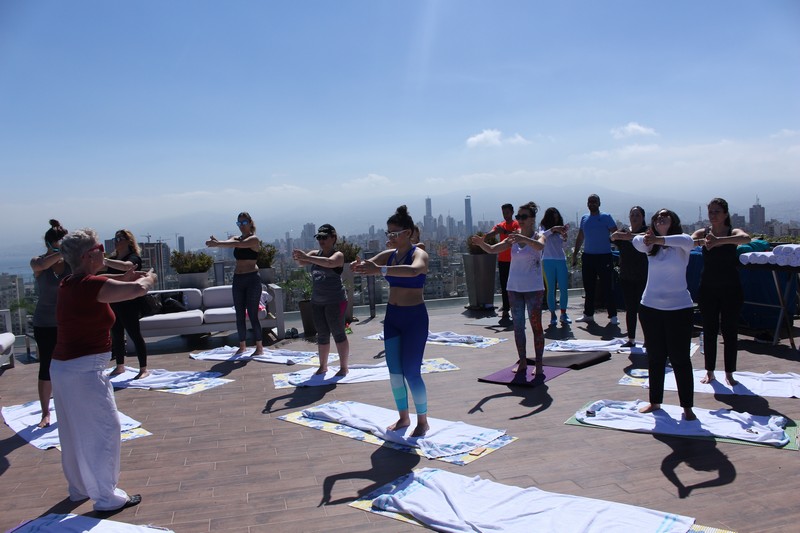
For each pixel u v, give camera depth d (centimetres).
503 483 357
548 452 404
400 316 443
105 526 319
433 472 370
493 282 1099
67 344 338
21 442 475
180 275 1038
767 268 672
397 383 454
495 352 745
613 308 894
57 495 372
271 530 313
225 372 695
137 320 679
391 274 417
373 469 390
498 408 511
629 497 331
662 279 455
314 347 834
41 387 504
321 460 410
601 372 618
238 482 378
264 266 1056
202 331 879
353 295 1038
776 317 745
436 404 532
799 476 348
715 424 435
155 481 384
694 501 323
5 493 377
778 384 535
